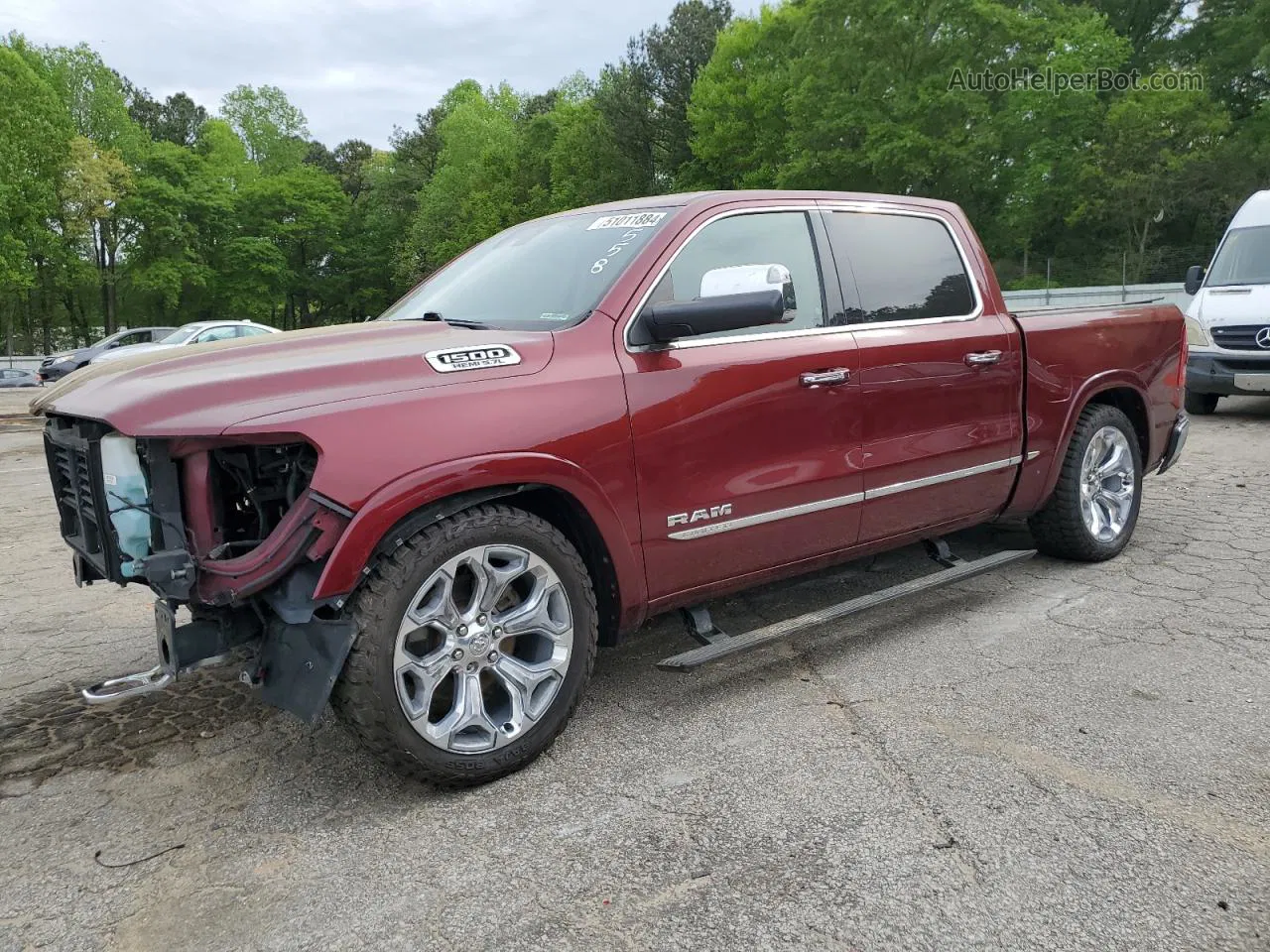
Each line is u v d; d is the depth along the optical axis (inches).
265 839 100.3
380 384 103.3
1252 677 133.3
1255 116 1222.3
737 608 172.4
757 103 1473.9
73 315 2290.8
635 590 122.6
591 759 115.9
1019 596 174.6
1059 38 1268.5
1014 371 168.9
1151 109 1167.6
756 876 90.0
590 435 114.0
